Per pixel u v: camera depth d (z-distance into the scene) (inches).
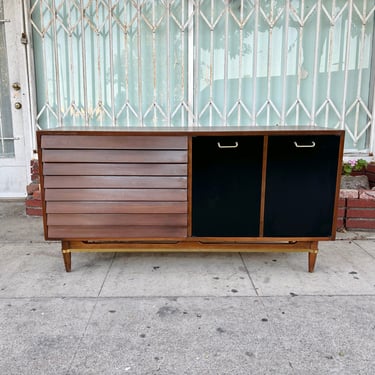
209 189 91.5
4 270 100.0
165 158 90.0
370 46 143.7
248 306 82.7
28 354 67.4
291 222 93.4
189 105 146.8
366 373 63.0
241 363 65.3
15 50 149.6
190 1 138.6
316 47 141.5
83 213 92.6
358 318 78.1
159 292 88.8
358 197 126.6
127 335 72.6
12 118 155.5
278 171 90.6
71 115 149.8
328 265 103.4
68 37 143.6
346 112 147.7
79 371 63.3
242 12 139.6
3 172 159.8
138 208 92.4
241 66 143.5
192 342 70.7
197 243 96.3
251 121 147.6
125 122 149.3
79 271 99.7
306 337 72.1
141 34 142.2
